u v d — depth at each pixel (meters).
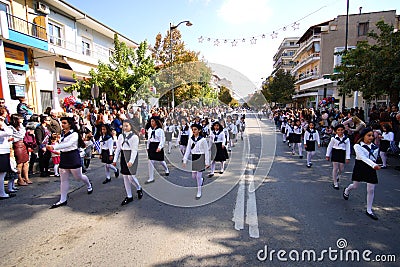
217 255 2.92
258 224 3.69
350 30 27.34
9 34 10.77
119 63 13.76
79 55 15.96
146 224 3.73
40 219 3.93
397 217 3.92
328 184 5.66
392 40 10.27
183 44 12.83
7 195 4.91
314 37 31.80
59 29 15.61
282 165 7.57
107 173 6.00
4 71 10.47
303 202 4.55
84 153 7.04
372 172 3.99
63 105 11.06
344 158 5.25
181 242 3.21
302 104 37.72
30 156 6.80
